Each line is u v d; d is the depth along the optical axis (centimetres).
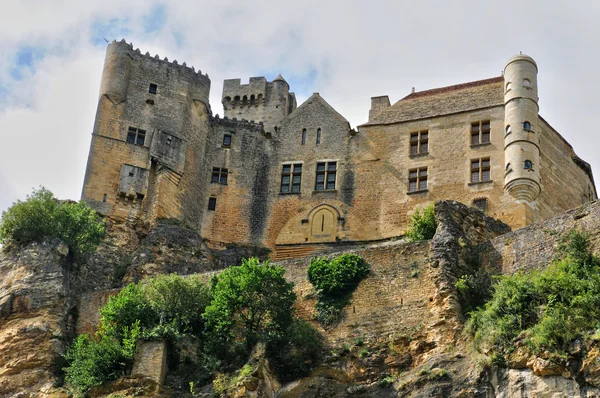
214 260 5831
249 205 6247
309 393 4056
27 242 5116
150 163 6047
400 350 4134
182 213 6075
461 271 4294
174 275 4700
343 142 6291
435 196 5912
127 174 5959
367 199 6072
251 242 6134
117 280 5478
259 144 6425
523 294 3825
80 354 4384
